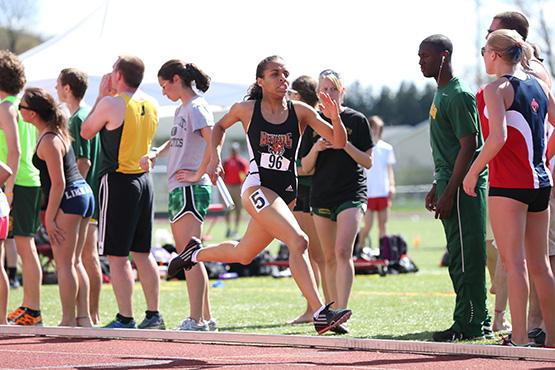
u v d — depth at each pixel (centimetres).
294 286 3422
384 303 2728
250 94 1778
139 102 2039
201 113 2016
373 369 1486
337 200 2100
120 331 1923
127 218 2020
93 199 2102
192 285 2034
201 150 2034
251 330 2169
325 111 1738
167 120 6819
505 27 1916
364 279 3634
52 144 1988
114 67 2047
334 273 2172
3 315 2102
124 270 2028
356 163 2109
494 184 1680
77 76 2209
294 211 2317
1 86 2094
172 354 1686
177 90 2042
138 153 2034
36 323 2127
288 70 1725
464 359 1598
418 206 11881
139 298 3009
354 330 2123
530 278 1897
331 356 1644
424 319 2330
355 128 2103
